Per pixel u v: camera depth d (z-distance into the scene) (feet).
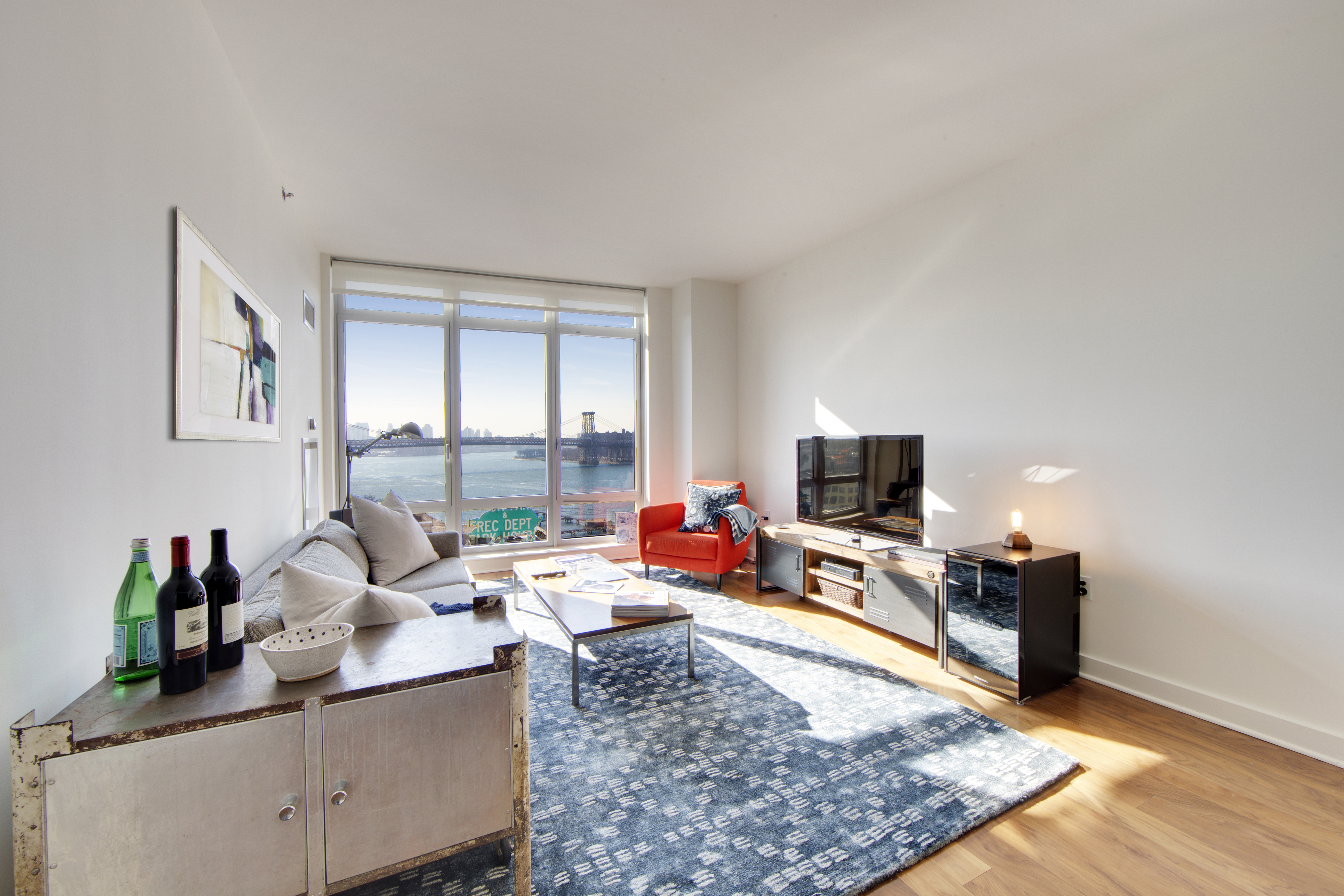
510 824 4.36
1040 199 9.38
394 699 3.93
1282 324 6.82
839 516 11.89
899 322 12.05
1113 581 8.43
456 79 7.54
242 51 6.88
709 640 10.56
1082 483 8.80
